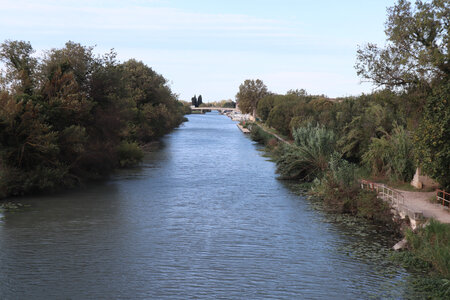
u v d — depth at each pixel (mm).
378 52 26062
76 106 32531
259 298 14258
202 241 20391
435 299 13812
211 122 175375
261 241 20453
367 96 47031
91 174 37594
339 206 26844
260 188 34469
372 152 32344
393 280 15641
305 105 74438
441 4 22953
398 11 25000
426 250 17344
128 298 14148
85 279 15656
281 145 55531
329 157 36906
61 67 34531
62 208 26531
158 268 16828
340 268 16906
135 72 77625
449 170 21422
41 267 16750
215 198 30391
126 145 46188
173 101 93062
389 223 22562
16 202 27797
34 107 29984
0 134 29281
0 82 32125
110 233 21516
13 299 13938
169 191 32781
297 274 16297
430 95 23422
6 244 19469
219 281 15633
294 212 26344
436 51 22219
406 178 30109
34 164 31188
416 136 23203
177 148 67812
